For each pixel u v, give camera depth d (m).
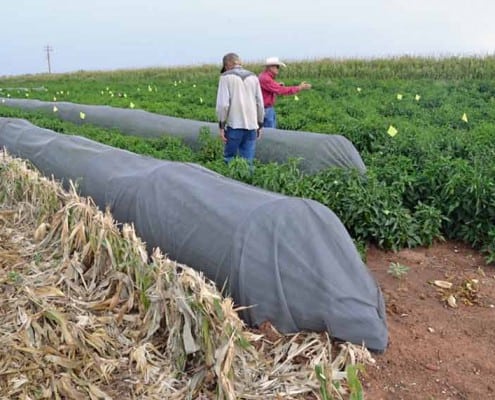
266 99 10.20
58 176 6.80
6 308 4.19
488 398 3.44
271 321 3.89
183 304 3.53
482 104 14.74
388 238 5.64
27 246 5.44
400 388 3.53
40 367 3.53
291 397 3.33
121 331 3.99
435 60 26.17
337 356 3.70
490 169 6.38
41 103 16.91
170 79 33.69
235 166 6.68
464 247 5.85
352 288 3.88
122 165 5.93
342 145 7.92
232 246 4.01
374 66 27.36
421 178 6.51
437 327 4.20
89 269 4.74
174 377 3.52
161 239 4.70
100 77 39.88
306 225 4.00
